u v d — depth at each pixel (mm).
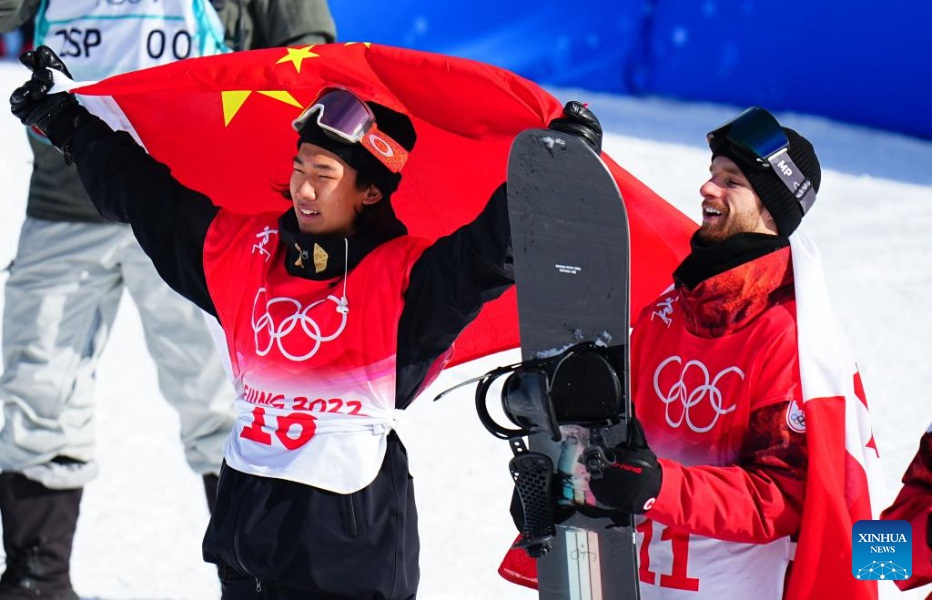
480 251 9570
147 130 12258
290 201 12352
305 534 9781
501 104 10391
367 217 10195
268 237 10508
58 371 14922
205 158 12430
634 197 11500
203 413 15211
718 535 9555
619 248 9250
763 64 54500
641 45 55656
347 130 9828
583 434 9578
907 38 52719
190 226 10805
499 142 11156
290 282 10180
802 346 9828
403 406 10312
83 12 15008
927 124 53031
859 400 10273
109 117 12227
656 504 9305
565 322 9539
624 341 9383
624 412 9414
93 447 15266
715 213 10258
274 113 12000
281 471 9930
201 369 15164
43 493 14742
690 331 10297
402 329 9914
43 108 11594
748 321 10031
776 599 10008
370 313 9891
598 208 9219
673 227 11688
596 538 9695
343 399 9961
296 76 10547
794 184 10188
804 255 10086
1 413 20391
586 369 9367
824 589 9734
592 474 9258
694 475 9438
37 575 14789
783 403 9758
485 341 12508
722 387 9992
